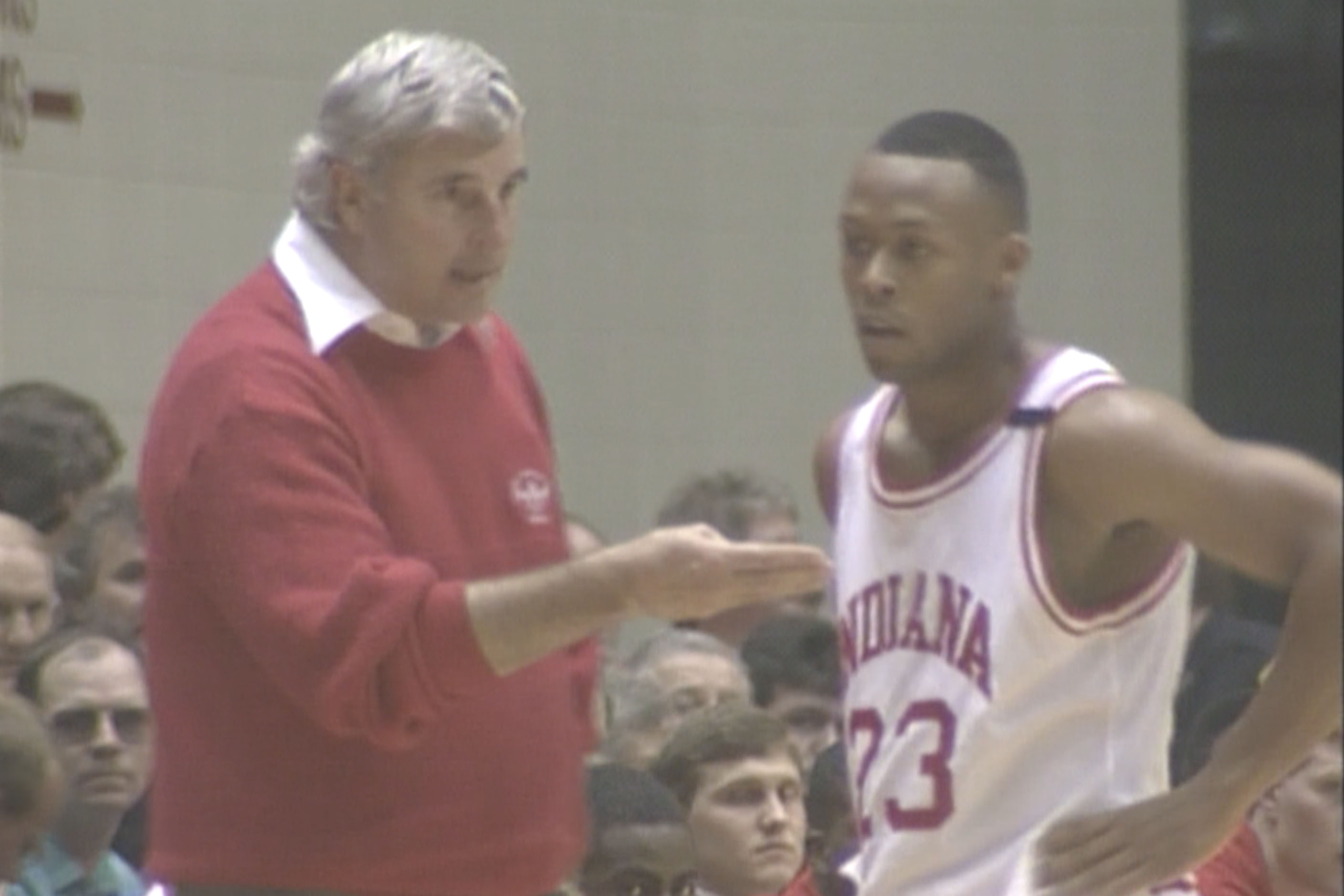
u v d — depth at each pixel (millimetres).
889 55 36156
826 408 35750
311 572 14898
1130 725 14547
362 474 15406
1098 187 36969
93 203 30984
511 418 16375
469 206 15469
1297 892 21312
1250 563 13867
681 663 24625
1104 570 14492
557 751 16203
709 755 22234
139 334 31250
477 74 15461
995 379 14656
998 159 14672
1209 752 21266
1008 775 14555
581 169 34594
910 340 14531
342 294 15555
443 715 15523
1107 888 14031
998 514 14477
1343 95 40812
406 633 14695
